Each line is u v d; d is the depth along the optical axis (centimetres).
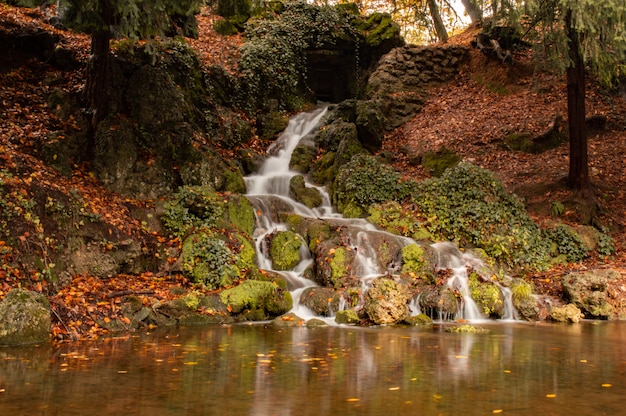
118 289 975
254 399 473
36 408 441
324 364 621
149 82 1415
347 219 1386
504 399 475
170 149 1367
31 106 1324
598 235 1446
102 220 1088
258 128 1936
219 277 1098
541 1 1303
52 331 771
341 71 2350
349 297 1060
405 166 1791
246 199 1360
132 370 582
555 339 820
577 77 1544
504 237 1330
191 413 432
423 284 1123
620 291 1143
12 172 1031
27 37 1497
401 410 441
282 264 1239
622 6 1152
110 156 1277
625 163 1730
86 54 1537
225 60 1989
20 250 910
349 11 2442
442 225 1374
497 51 2192
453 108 2080
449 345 757
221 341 775
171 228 1207
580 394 492
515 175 1689
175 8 1091
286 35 2175
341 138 1784
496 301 1091
